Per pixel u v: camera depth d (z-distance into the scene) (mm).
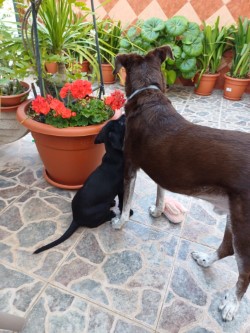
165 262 1508
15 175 2139
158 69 1576
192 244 1626
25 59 1904
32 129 1683
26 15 1739
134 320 1232
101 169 1600
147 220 1789
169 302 1312
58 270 1428
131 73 1552
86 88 1670
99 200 1576
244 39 3568
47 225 1694
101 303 1291
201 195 1250
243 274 1165
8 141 2371
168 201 1815
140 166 1467
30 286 1343
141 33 3703
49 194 1953
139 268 1467
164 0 3949
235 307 1245
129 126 1463
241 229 1097
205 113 3385
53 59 1843
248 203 1058
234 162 1081
